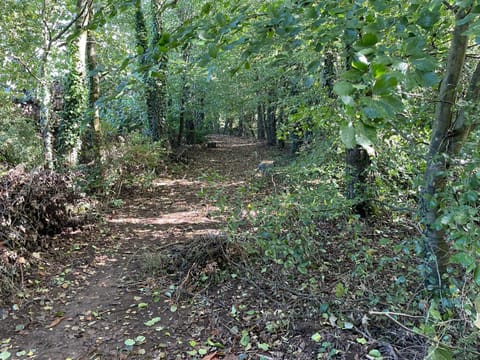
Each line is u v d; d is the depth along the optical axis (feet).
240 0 6.79
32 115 28.58
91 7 7.35
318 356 8.77
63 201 18.15
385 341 8.82
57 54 24.99
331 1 5.31
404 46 3.65
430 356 4.40
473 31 3.54
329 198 12.89
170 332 10.50
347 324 9.58
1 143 22.65
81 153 27.14
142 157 29.37
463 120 8.17
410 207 10.92
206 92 45.27
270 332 10.00
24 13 24.14
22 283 12.97
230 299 11.99
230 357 9.21
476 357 6.40
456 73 8.03
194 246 14.87
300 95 15.75
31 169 18.81
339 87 2.83
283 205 12.77
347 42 4.81
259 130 80.79
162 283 13.42
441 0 3.71
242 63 5.71
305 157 16.12
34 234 15.66
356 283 11.34
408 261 11.46
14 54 24.85
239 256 13.88
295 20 5.28
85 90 25.76
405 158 10.91
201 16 6.03
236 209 13.25
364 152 14.99
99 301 12.39
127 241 18.16
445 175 7.75
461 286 7.64
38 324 10.99
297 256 11.93
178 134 51.11
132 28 34.78
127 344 9.95
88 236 18.43
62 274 14.29
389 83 2.71
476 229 5.25
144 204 25.26
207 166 41.68
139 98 35.27
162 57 5.93
